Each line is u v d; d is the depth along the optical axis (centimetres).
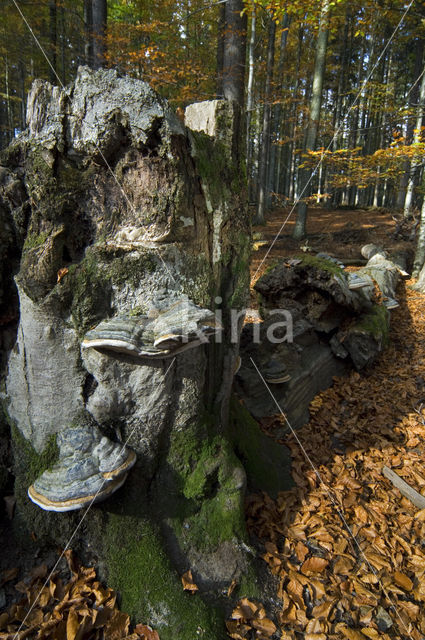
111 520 224
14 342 237
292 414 408
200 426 244
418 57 1681
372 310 596
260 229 1535
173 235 213
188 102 1012
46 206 201
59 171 200
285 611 220
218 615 211
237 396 385
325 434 399
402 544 274
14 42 1338
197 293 227
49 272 203
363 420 430
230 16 782
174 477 241
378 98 869
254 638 205
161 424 230
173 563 227
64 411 221
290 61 2030
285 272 539
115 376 210
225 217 242
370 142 2261
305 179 1809
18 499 234
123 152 201
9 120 1884
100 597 207
